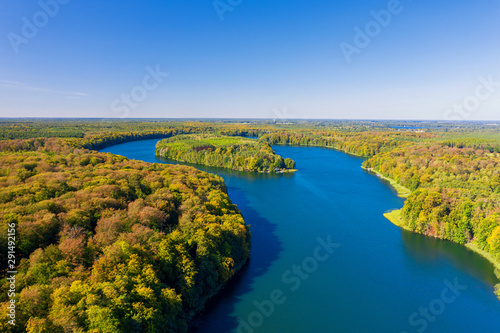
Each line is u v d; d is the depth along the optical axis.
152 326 52.19
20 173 95.94
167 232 79.31
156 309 54.75
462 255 99.81
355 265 93.31
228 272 79.38
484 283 84.81
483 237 100.19
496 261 94.06
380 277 87.31
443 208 113.06
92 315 47.19
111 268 57.53
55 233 63.78
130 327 50.47
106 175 105.69
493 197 114.56
